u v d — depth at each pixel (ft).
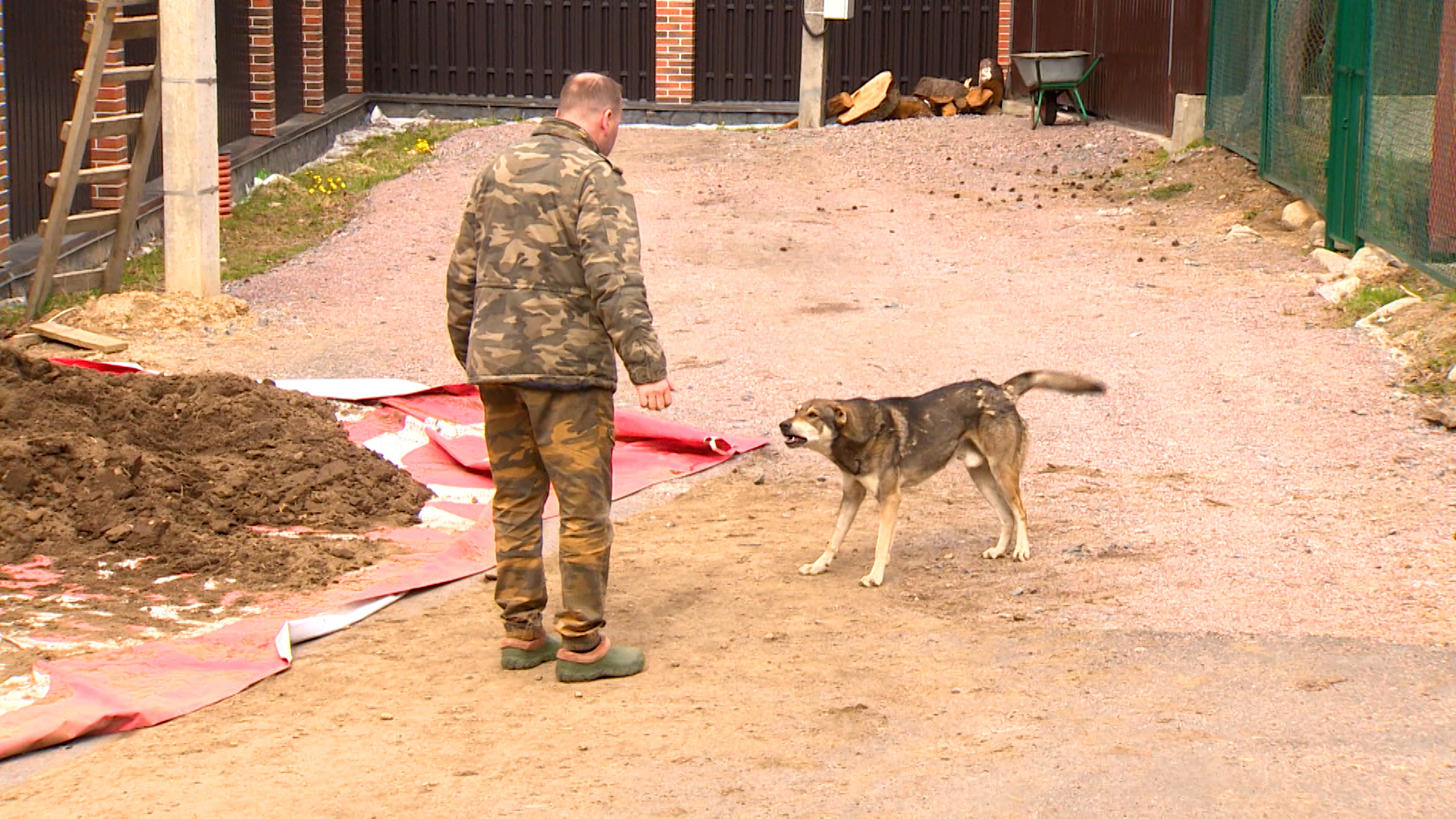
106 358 40.24
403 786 17.65
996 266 52.60
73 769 18.42
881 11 94.73
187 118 45.42
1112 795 16.49
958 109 91.50
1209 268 50.55
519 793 17.34
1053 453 32.60
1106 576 24.86
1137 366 38.88
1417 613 21.94
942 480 31.81
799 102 91.25
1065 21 87.25
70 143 43.68
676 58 93.50
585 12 94.32
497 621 24.26
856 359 40.78
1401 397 35.12
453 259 21.26
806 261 54.65
